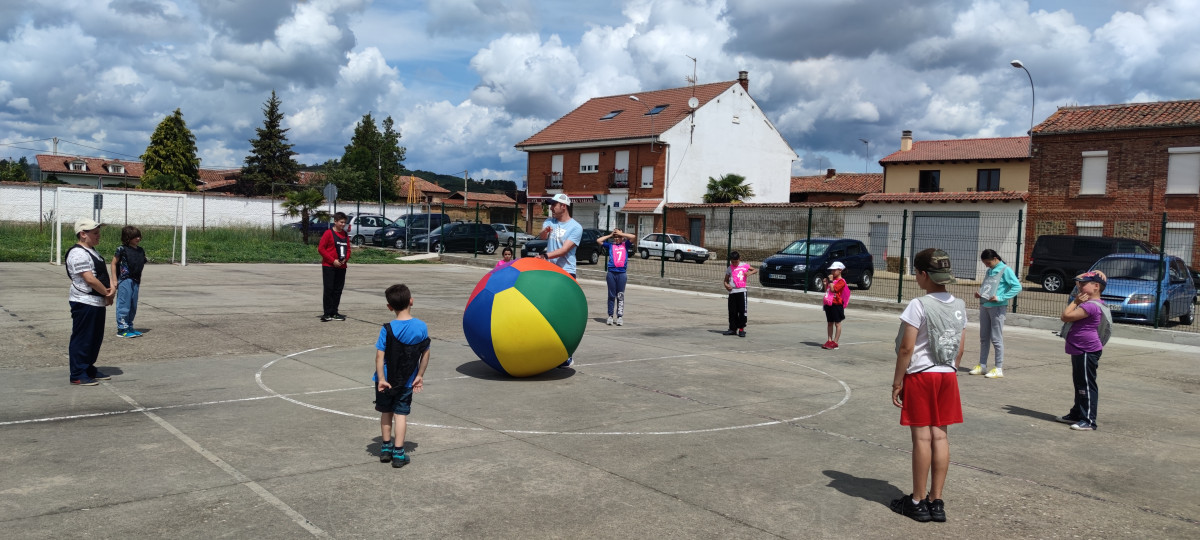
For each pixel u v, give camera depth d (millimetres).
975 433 6836
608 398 7641
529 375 8484
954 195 30188
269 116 67812
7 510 4262
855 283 23578
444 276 23297
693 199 47000
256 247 29406
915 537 4363
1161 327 15508
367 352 9711
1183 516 4852
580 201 49469
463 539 4109
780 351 11180
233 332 10891
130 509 4348
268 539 4012
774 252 29062
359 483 4934
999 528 4547
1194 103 30875
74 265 7301
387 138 91438
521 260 8812
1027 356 11922
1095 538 4438
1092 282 7098
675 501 4816
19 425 5957
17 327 10438
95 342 7504
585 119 52719
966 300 19594
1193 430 7195
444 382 8203
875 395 8234
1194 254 28672
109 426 6020
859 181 56625
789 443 6246
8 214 36969
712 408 7367
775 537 4297
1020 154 42125
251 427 6141
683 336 12383
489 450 5762
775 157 51156
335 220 12305
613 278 13344
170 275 19547
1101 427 7207
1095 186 31344
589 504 4711
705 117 47250
